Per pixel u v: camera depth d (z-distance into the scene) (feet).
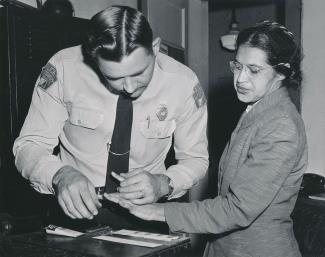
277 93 4.28
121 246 4.08
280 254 4.17
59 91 4.98
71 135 5.12
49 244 4.15
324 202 8.73
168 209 4.18
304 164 4.33
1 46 6.39
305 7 11.82
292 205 4.37
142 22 3.76
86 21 7.11
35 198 6.03
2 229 4.32
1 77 6.45
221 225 4.08
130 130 5.06
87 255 3.81
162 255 4.00
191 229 4.14
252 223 4.23
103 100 4.93
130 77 3.84
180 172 4.96
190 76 5.34
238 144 4.36
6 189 6.54
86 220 4.90
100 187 5.13
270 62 4.14
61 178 4.23
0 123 6.58
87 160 5.16
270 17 14.76
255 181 3.95
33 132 4.86
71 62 4.98
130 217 5.08
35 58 6.53
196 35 14.06
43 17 6.63
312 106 11.74
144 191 4.11
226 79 15.64
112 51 3.62
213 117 15.87
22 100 6.40
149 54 3.83
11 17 6.22
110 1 9.87
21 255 3.84
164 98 5.14
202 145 5.44
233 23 14.44
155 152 5.36
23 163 4.65
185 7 12.73
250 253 4.23
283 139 3.98
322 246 8.30
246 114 4.54
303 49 11.84
